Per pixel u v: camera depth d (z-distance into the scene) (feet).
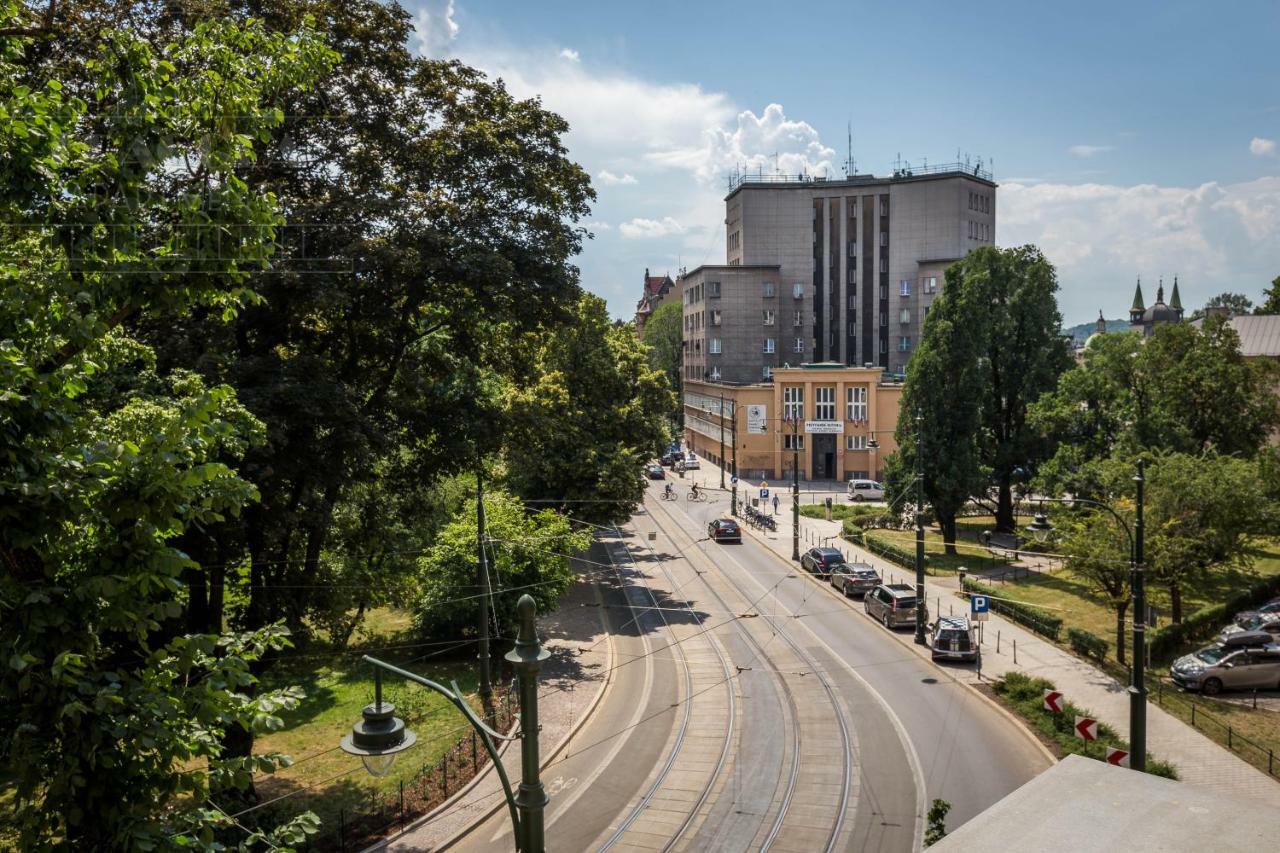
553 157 98.94
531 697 28.14
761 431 273.13
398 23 85.71
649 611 132.98
